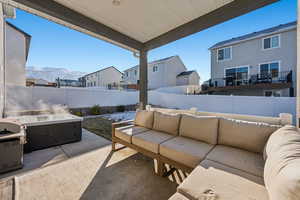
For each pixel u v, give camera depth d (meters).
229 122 2.09
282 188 0.77
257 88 8.93
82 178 2.01
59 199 1.62
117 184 1.89
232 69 10.60
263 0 2.17
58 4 2.54
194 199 1.05
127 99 9.55
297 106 1.84
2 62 4.18
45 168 2.26
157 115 2.93
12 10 4.27
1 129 2.37
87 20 2.95
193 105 8.64
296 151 0.98
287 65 8.45
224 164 1.52
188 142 2.18
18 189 1.76
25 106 5.85
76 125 3.48
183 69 17.20
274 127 1.77
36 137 2.93
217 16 2.66
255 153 1.79
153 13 2.82
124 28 3.40
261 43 9.35
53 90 6.57
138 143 2.40
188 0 2.44
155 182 1.94
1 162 2.07
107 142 3.47
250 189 1.13
